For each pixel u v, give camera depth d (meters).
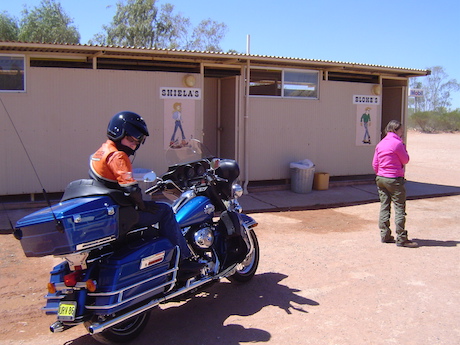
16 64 9.20
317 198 10.91
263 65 11.34
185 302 5.06
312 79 12.12
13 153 9.27
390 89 14.62
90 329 3.61
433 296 5.18
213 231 4.89
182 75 10.46
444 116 51.34
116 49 9.16
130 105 10.08
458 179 14.89
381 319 4.60
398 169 7.00
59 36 27.48
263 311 4.80
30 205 9.30
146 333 4.33
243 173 11.35
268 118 11.53
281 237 7.66
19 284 5.56
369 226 8.55
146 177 4.04
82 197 3.69
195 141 5.18
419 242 7.42
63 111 9.57
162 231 4.30
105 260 3.82
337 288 5.41
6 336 4.30
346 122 12.62
